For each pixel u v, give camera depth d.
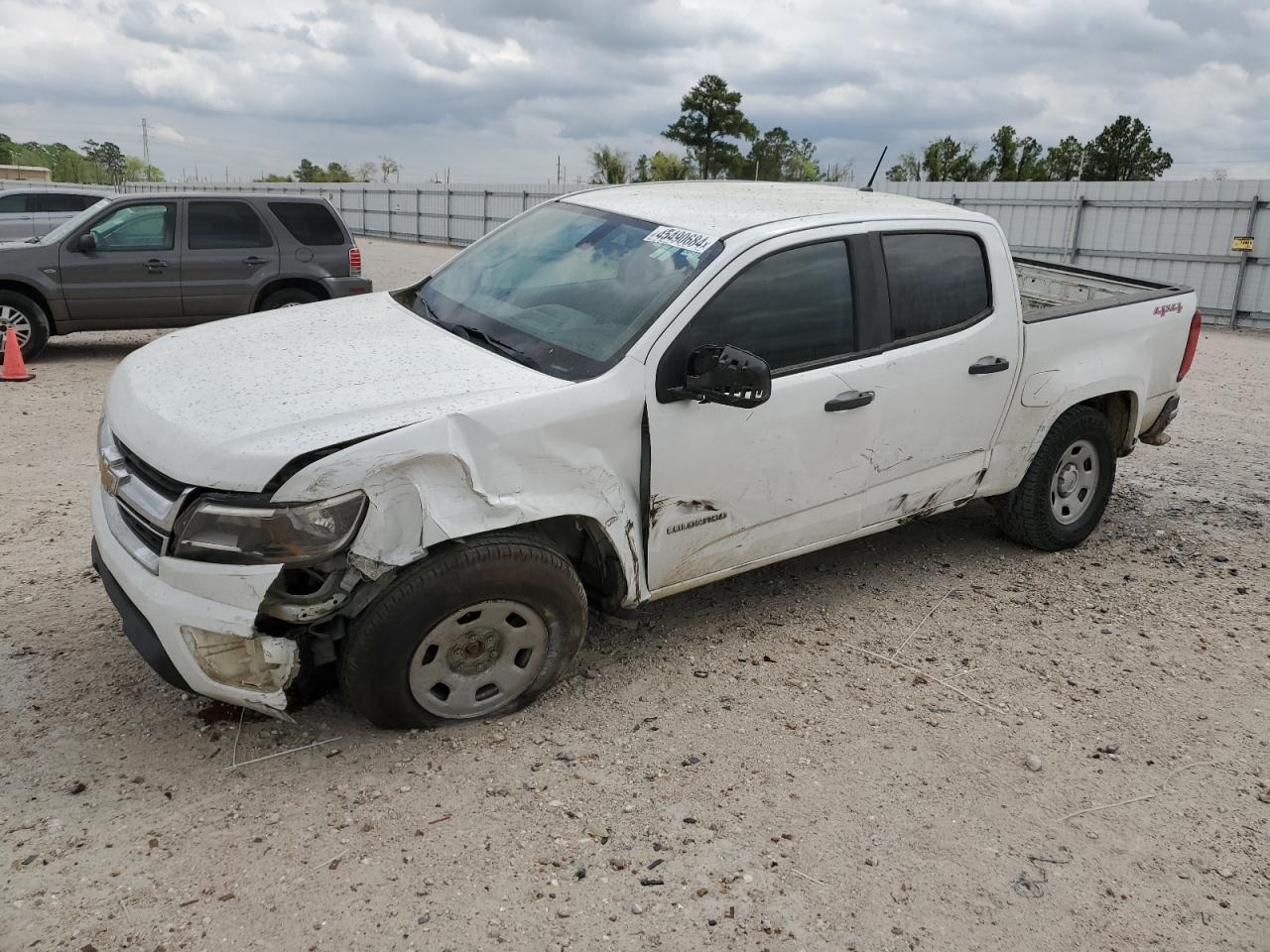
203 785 3.05
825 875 2.84
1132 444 5.52
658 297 3.63
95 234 9.80
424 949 2.48
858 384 4.05
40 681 3.57
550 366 3.49
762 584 4.81
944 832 3.06
